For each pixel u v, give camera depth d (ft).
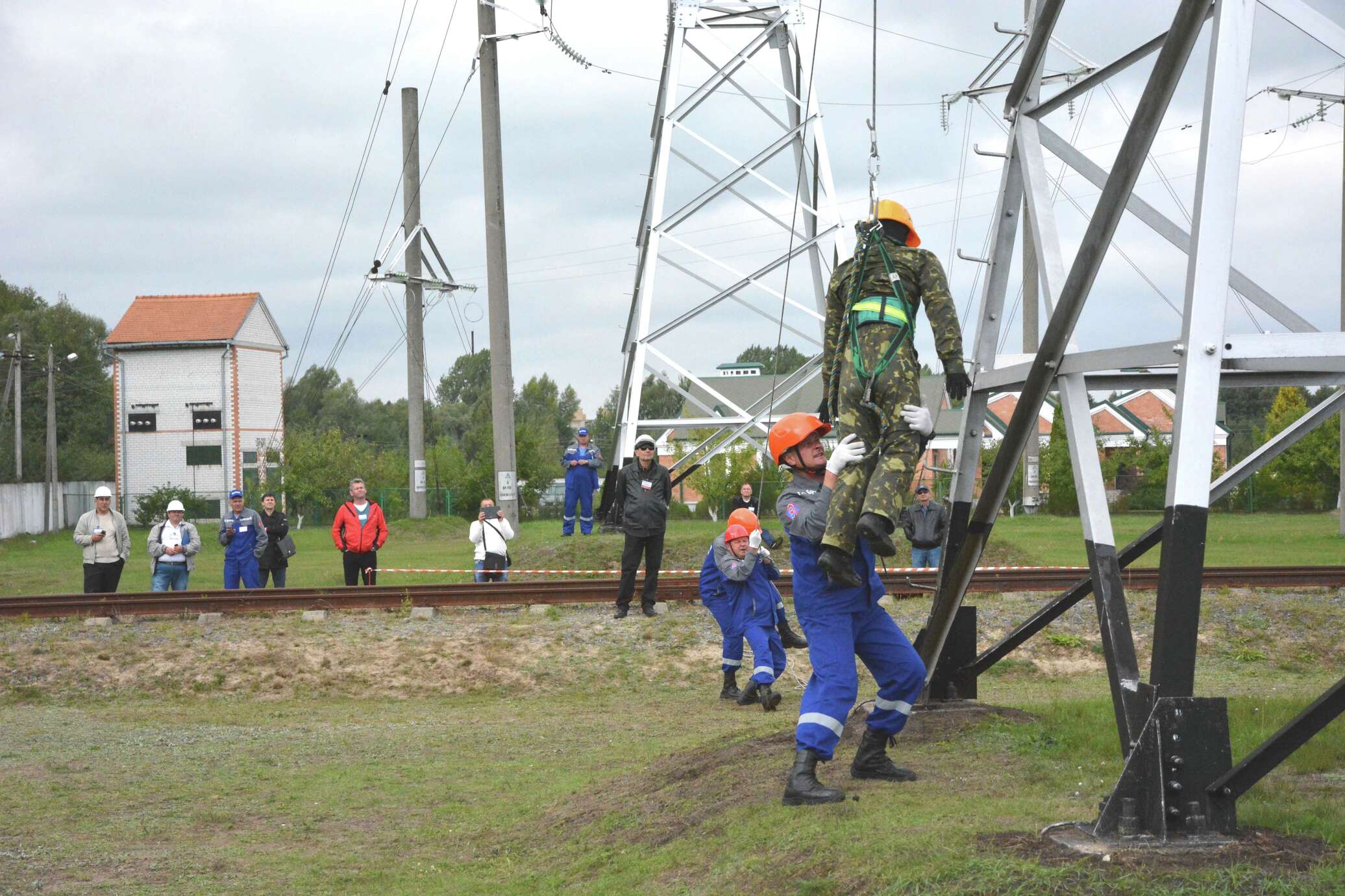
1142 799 13.83
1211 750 13.78
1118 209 14.55
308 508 164.25
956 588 21.16
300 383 349.00
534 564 64.23
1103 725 21.54
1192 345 13.85
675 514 135.33
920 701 23.91
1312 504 146.51
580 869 17.69
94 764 29.45
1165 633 13.79
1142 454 148.05
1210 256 13.88
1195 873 12.30
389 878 19.40
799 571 17.89
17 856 21.36
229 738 32.63
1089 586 22.13
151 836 22.70
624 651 41.01
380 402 383.86
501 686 39.14
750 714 33.88
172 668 40.34
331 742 31.81
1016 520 114.83
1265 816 14.55
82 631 44.11
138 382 199.11
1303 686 37.32
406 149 103.14
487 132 78.69
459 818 23.36
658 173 67.72
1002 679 38.86
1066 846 13.51
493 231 78.64
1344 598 46.09
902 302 17.61
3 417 203.00
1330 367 15.30
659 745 29.81
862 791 17.76
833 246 64.59
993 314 21.67
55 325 283.18
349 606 46.55
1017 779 18.06
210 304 202.49
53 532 165.58
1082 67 38.75
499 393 78.38
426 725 34.19
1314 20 15.58
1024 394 17.10
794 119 67.10
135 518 193.16
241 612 46.24
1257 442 148.87
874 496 16.57
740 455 123.03
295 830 22.98
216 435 198.39
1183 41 13.42
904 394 17.11
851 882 13.41
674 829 18.21
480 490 154.92
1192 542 13.73
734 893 14.38
